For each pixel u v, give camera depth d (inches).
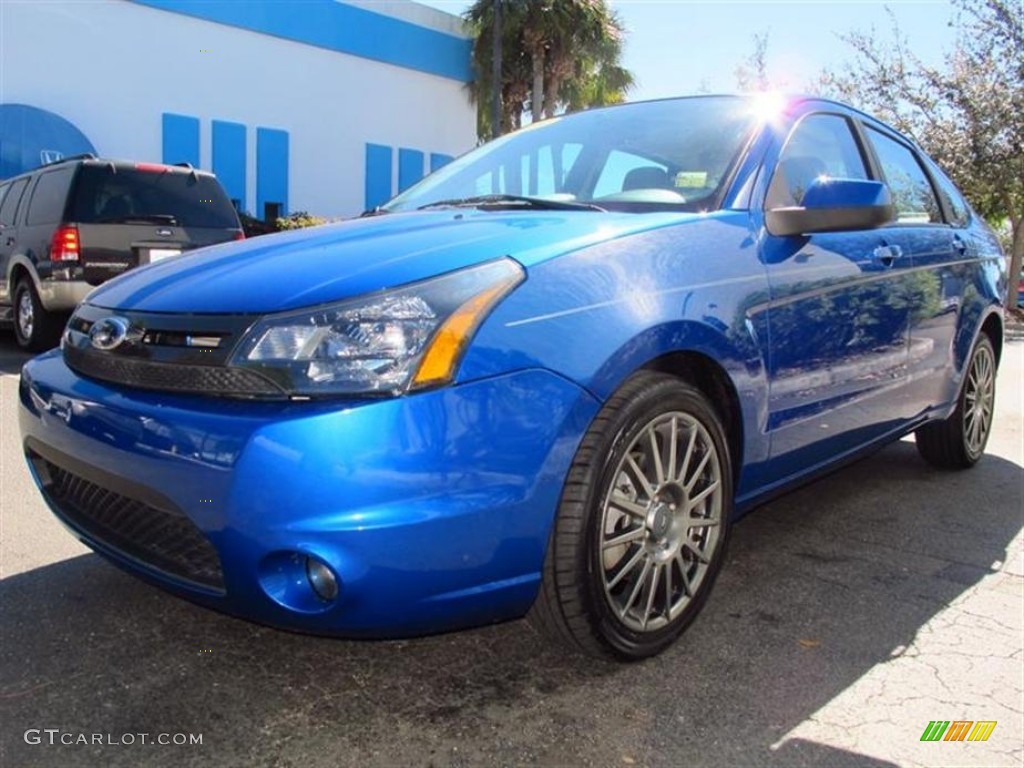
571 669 99.1
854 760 83.0
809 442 123.2
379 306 81.3
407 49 887.1
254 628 107.3
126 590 117.4
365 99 860.6
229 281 91.6
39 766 79.4
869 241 136.1
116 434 87.4
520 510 83.0
